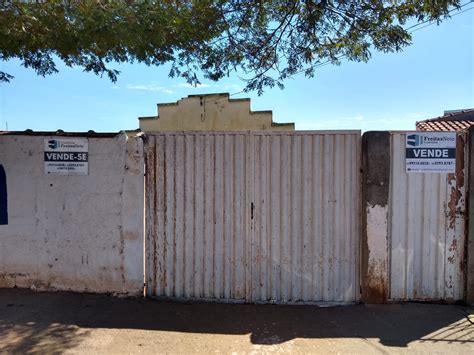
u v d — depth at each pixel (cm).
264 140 521
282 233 523
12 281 551
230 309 504
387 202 507
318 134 516
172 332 439
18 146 539
